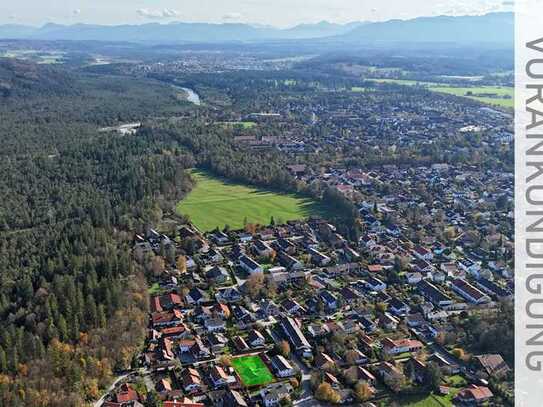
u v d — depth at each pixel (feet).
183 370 655.76
